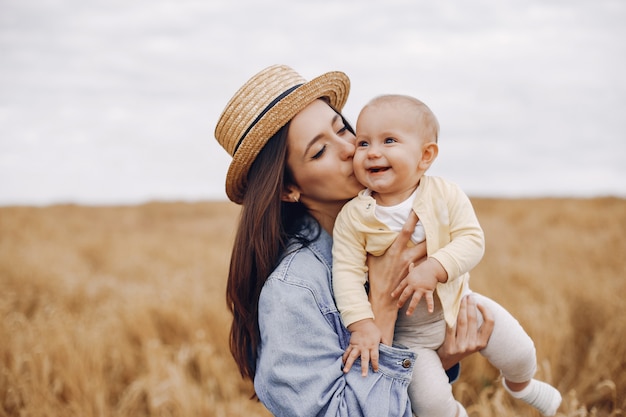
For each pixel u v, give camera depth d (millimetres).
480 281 6844
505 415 3869
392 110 2084
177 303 6910
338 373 1955
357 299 2045
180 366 5113
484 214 20125
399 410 1915
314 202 2320
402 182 2074
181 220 24922
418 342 2189
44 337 5531
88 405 4500
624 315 5414
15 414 4637
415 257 2045
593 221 14875
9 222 17547
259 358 2141
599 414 4277
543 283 6906
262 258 2211
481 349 2238
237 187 2496
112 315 6684
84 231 18438
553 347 4887
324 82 2248
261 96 2299
